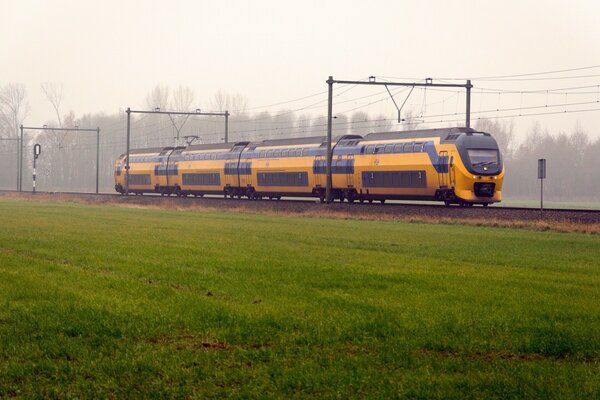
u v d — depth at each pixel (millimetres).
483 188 82625
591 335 20781
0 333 21234
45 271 33531
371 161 93625
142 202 123250
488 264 38031
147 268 34688
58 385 16672
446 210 75250
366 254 42375
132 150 157125
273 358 18672
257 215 90812
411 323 22219
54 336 20891
